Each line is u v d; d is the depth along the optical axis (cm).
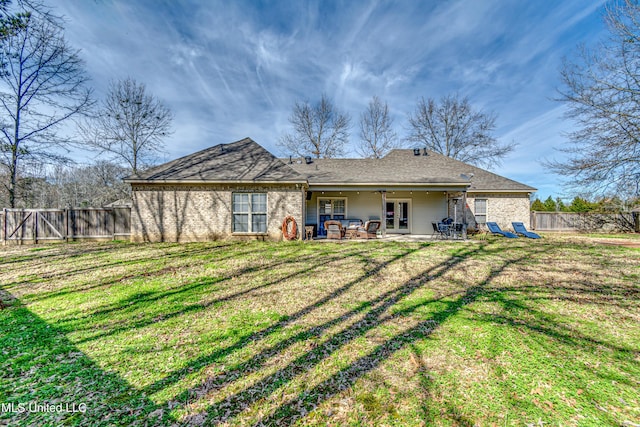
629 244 1108
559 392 239
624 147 1318
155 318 401
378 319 395
